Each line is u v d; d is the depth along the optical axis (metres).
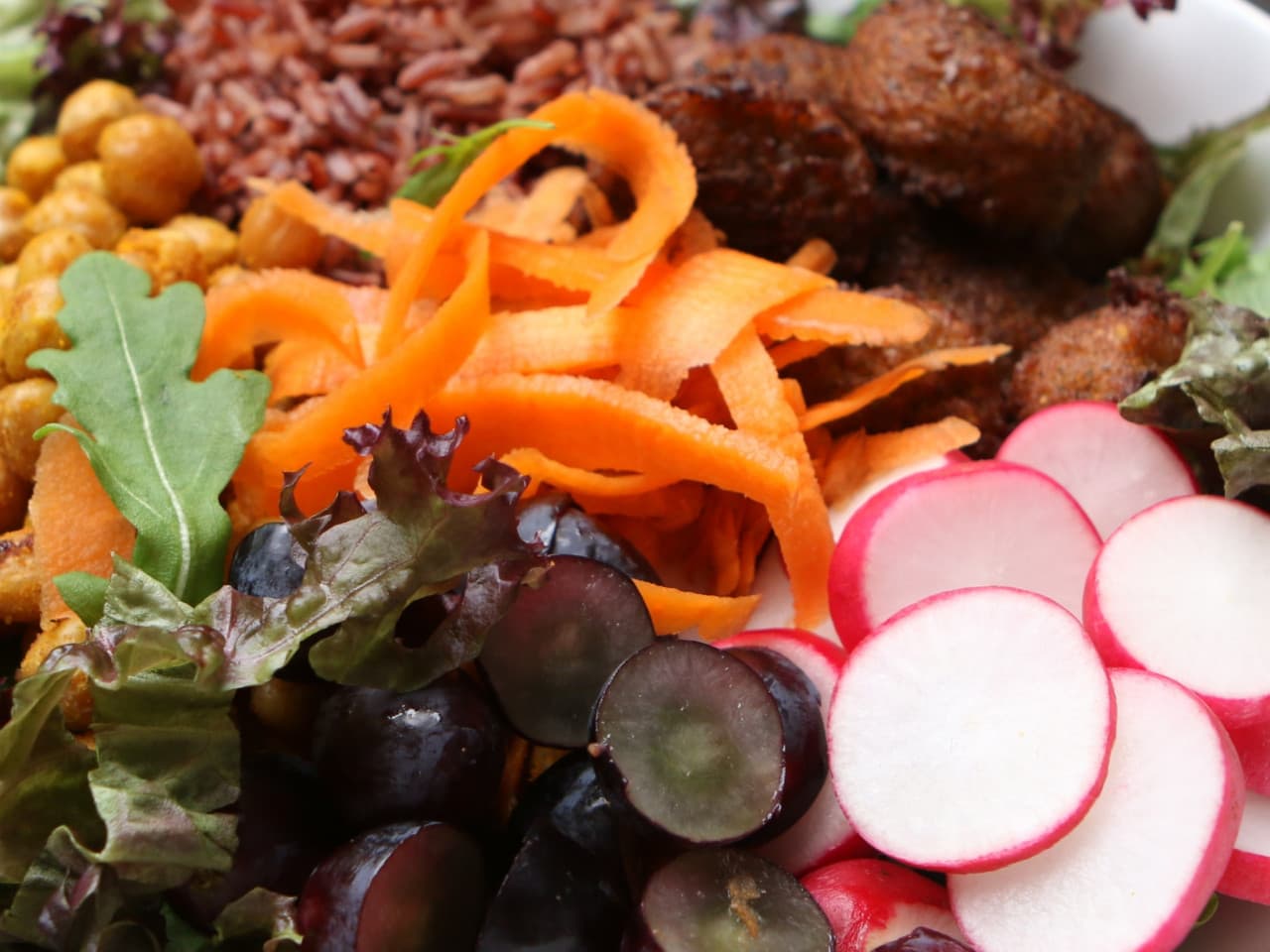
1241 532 0.21
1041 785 0.19
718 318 0.23
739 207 0.26
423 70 0.29
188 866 0.19
